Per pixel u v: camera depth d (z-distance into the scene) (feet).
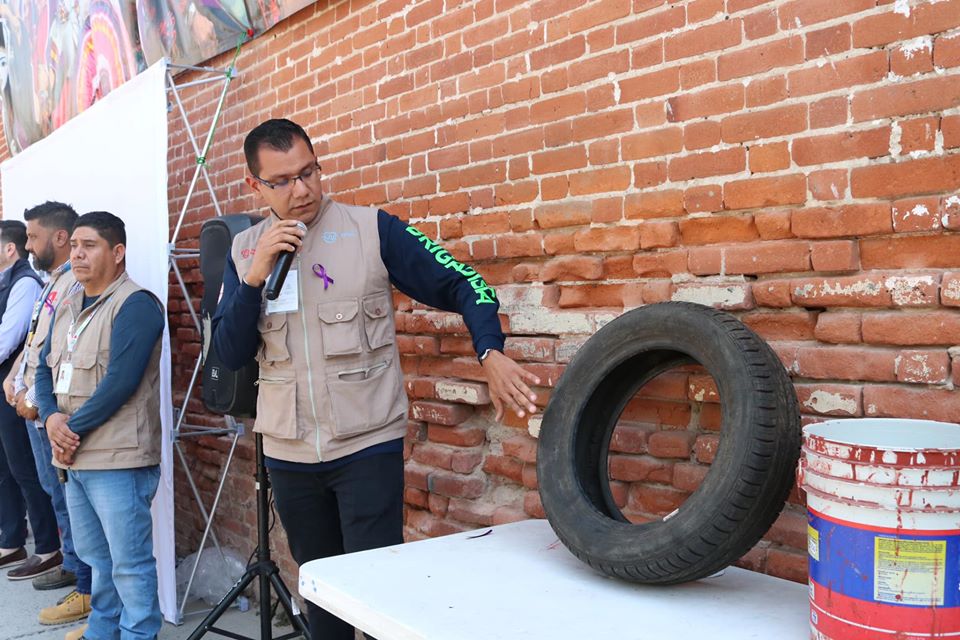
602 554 6.23
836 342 6.75
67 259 14.88
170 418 13.02
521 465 9.52
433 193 10.61
